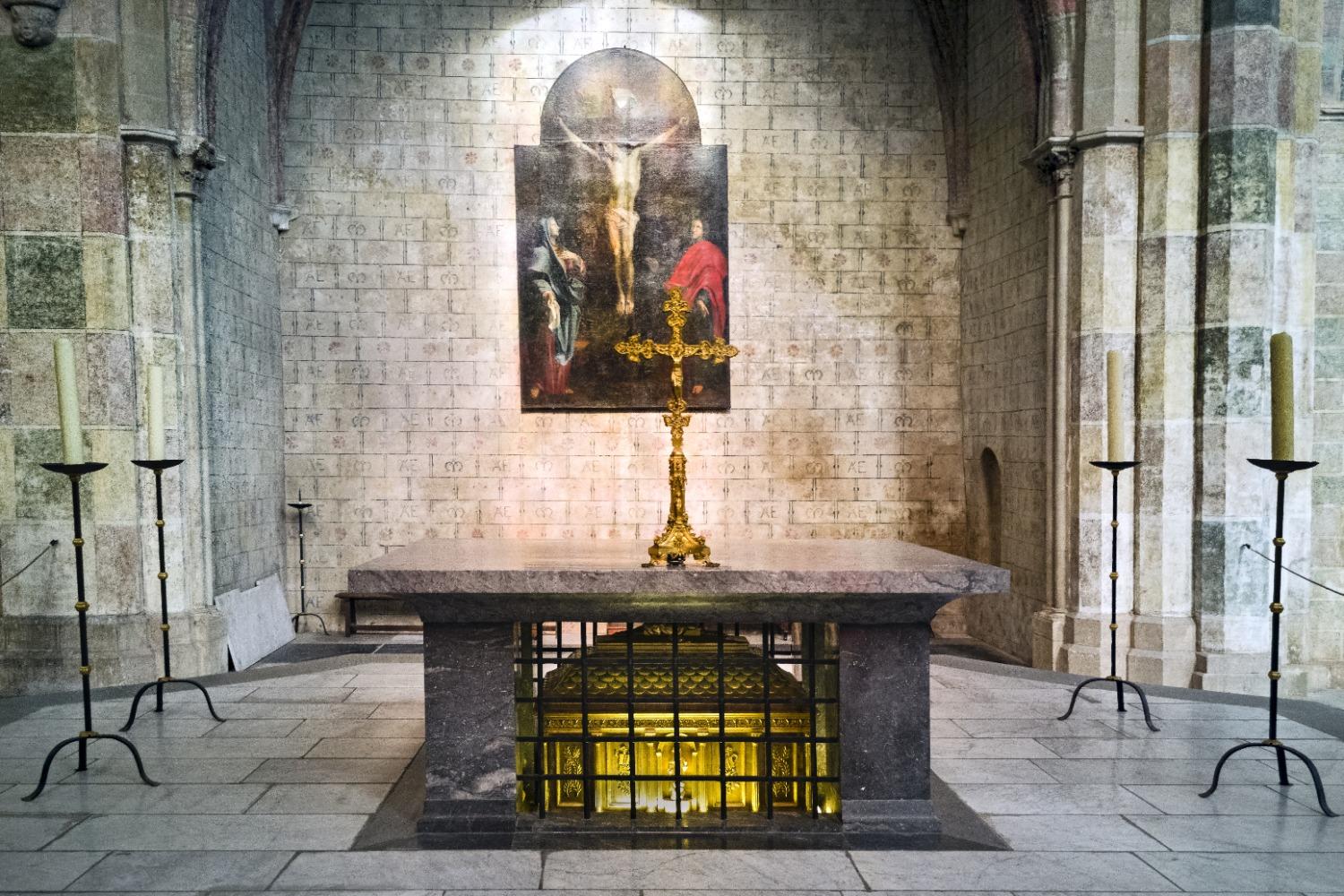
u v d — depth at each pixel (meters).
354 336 11.19
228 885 3.39
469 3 11.15
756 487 11.37
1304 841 3.78
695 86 11.27
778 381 11.38
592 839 3.83
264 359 10.55
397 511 11.24
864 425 11.43
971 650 10.58
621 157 11.16
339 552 11.23
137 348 7.82
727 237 11.27
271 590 10.41
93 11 7.50
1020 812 4.10
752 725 4.22
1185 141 7.81
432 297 11.22
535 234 11.12
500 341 11.27
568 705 4.20
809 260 11.37
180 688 6.42
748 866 3.56
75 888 3.37
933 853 3.67
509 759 3.92
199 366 8.29
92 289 7.57
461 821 3.89
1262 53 7.49
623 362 11.21
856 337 11.41
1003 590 3.67
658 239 11.19
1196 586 7.84
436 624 3.91
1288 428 4.08
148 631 7.71
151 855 3.65
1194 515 7.86
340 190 11.13
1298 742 5.14
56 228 7.55
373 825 3.95
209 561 8.39
